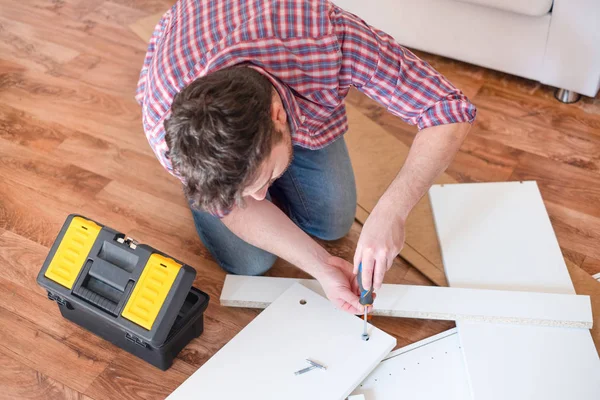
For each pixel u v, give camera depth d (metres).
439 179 2.08
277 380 1.55
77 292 1.59
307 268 1.60
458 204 1.96
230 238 1.73
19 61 2.55
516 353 1.60
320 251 1.62
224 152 1.04
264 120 1.08
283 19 1.26
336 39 1.29
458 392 1.56
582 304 1.66
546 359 1.58
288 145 1.21
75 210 2.02
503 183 2.02
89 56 2.58
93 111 2.35
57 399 1.58
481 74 2.48
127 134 2.26
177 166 1.11
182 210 2.03
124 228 1.97
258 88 1.10
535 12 2.11
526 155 2.16
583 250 1.87
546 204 2.00
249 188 1.15
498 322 1.66
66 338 1.71
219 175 1.06
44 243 1.92
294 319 1.67
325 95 1.39
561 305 1.66
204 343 1.70
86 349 1.68
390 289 1.73
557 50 2.20
